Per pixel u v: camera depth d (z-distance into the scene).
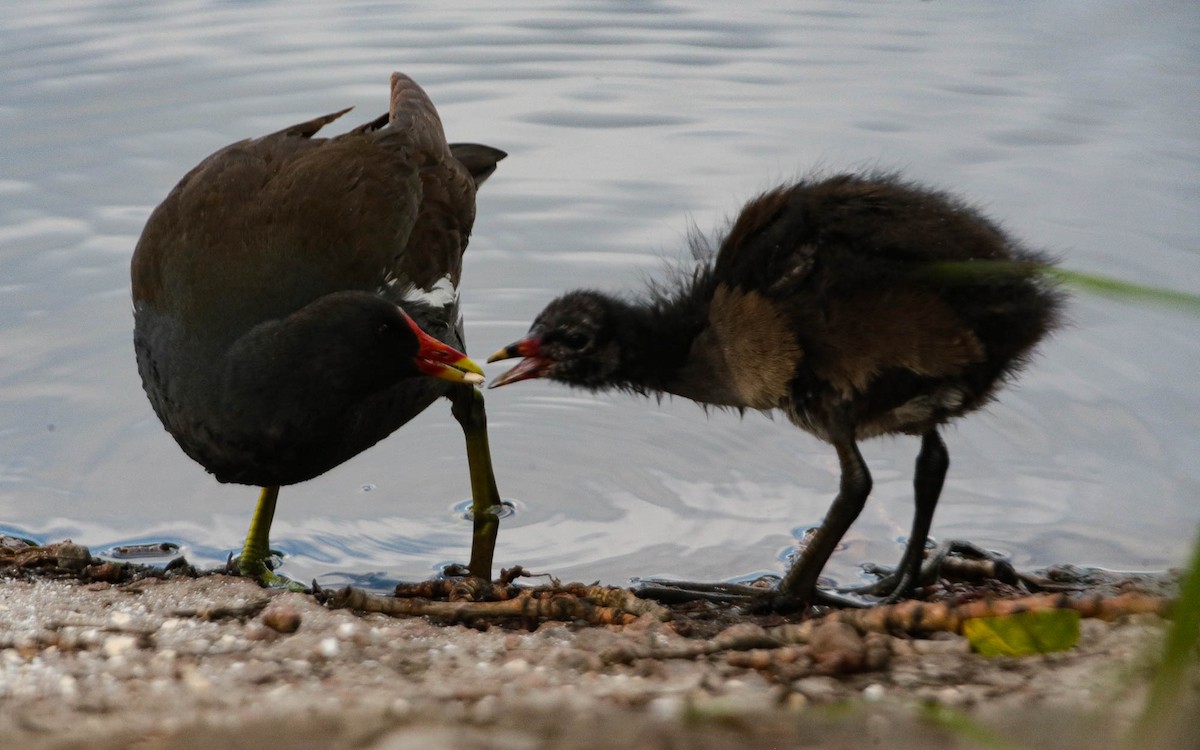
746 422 11.91
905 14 18.31
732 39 18.02
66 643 7.77
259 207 10.01
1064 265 12.60
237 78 17.05
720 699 6.36
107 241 13.91
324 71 17.30
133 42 17.89
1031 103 15.70
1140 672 6.34
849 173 11.21
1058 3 18.16
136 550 10.25
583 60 17.62
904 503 10.73
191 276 9.70
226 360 9.36
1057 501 10.49
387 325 9.38
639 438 11.78
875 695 6.50
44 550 9.72
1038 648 7.09
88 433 11.56
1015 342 9.20
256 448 9.42
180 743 6.04
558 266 13.70
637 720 6.05
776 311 9.13
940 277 8.84
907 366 8.94
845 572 9.92
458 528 10.73
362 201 10.28
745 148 15.35
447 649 7.61
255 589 8.94
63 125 15.81
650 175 14.94
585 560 10.12
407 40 18.25
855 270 8.97
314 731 6.08
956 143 15.02
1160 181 14.03
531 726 6.04
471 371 9.52
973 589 9.42
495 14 19.08
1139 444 10.95
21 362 12.30
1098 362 11.90
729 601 9.35
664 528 10.52
